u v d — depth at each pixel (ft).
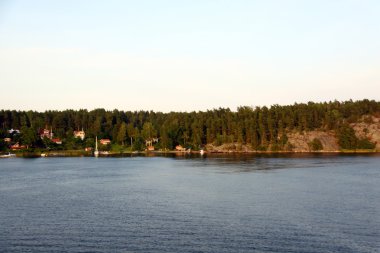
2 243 176.76
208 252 162.61
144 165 593.01
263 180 380.78
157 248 168.14
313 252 161.68
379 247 166.81
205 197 284.20
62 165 597.11
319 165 538.06
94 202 269.03
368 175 414.00
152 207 249.14
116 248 168.76
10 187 346.95
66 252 164.55
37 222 212.64
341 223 204.13
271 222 207.10
